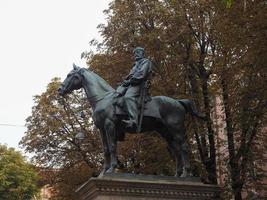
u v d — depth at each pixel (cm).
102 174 1354
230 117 2109
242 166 2161
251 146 2219
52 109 2923
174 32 2292
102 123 1429
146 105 1446
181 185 1383
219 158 2306
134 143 2381
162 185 1366
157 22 2358
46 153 2978
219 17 1962
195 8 2288
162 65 2341
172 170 2309
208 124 2248
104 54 2628
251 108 1975
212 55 2275
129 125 1391
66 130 2916
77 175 2811
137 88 1438
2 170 4803
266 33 1791
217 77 2162
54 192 3069
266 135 2231
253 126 2114
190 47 2314
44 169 3000
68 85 1486
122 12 2478
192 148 2264
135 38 2414
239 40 1873
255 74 1922
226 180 2198
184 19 2292
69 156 2872
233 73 1984
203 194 1402
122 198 1330
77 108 2912
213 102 2389
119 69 2500
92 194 1345
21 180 4850
